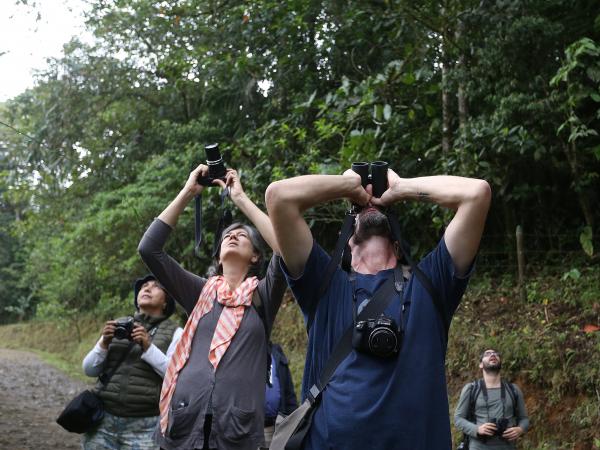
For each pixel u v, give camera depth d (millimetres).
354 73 10828
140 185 14281
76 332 21906
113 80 16031
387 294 2428
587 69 7023
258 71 11461
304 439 2357
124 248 14820
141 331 4359
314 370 2467
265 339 3385
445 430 2314
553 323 7598
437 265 2473
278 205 2432
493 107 8602
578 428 6371
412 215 9570
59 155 15953
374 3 9148
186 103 15258
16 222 19734
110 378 4430
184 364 3324
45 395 14031
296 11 9992
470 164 7926
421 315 2383
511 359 7410
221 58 11703
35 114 16906
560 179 9172
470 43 8250
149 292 4672
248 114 12906
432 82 9297
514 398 5863
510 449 5777
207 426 3186
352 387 2295
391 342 2287
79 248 16281
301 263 2494
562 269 8734
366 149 7906
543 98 7770
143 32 15320
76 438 9461
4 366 19062
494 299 8742
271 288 3371
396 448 2238
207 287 3494
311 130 10367
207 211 11289
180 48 13867
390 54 10031
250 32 10695
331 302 2469
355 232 2605
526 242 9492
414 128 9070
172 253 13016
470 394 5914
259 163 9930
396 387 2279
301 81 11242
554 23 7887
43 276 21453
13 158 16281
